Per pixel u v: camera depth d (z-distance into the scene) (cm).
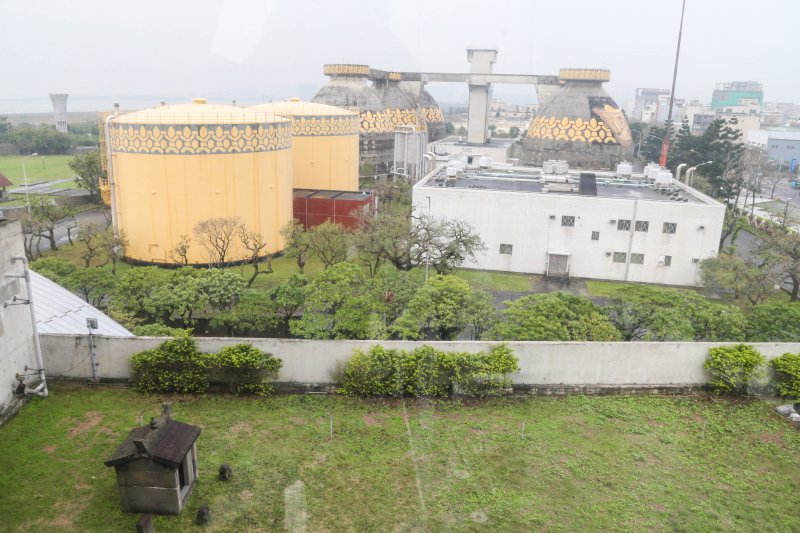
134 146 3706
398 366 1808
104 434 1558
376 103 7288
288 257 3534
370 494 1350
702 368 1958
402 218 3319
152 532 1203
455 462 1495
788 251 3356
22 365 1675
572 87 6894
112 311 2325
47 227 3922
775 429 1745
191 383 1791
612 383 1931
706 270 3419
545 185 4131
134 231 3866
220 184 3800
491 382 1817
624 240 3759
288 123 4291
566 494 1402
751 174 6309
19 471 1390
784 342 2058
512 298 3434
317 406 1758
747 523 1339
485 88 7619
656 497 1412
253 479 1391
